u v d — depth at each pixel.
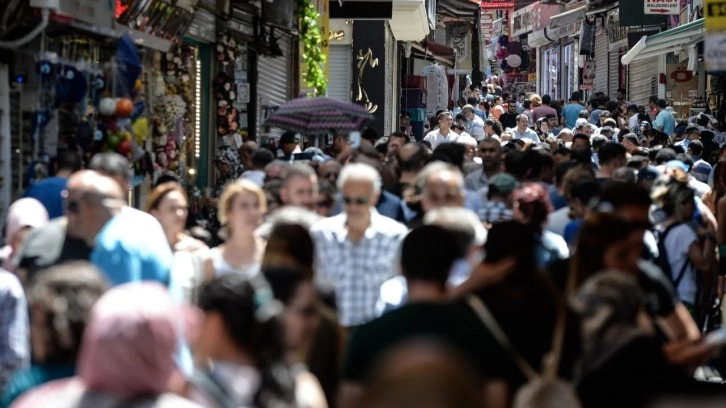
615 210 20.92
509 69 187.75
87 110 28.52
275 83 53.84
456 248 15.58
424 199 23.73
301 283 15.02
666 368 16.12
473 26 121.50
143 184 34.50
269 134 51.41
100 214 18.52
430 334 13.92
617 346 15.98
